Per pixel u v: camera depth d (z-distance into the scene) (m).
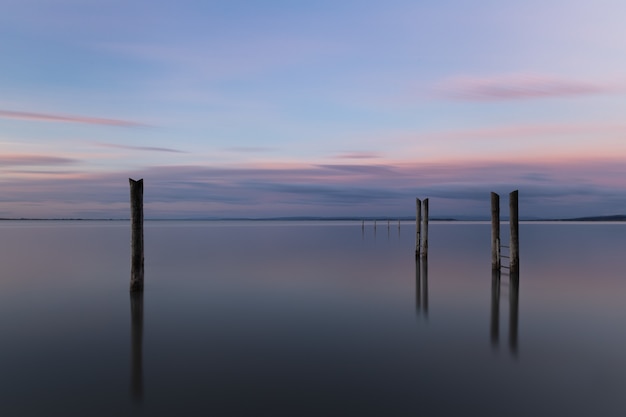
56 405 5.80
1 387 6.37
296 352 7.97
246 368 7.16
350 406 5.79
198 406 5.79
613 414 5.59
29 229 70.56
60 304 12.05
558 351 8.07
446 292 13.88
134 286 13.58
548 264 21.14
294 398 6.02
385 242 38.16
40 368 7.14
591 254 26.14
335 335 9.09
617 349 8.19
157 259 23.38
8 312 11.13
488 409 5.71
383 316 10.77
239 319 10.45
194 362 7.44
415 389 6.32
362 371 7.03
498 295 13.42
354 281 16.03
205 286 14.93
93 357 7.71
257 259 23.48
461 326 9.83
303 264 21.23
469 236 49.31
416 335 9.09
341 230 69.88
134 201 13.52
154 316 10.71
